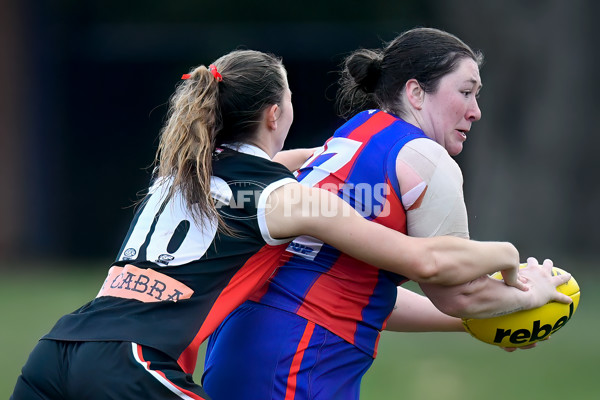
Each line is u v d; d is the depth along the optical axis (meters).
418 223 10.38
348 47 51.22
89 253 52.81
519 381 20.89
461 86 10.71
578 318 30.23
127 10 53.47
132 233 10.17
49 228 52.72
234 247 9.71
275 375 10.09
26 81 52.31
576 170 46.72
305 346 10.15
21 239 52.06
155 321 9.37
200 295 9.59
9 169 51.84
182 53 53.03
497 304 10.63
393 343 26.83
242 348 10.30
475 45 47.19
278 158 12.64
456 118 10.79
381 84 11.20
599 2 46.41
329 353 10.23
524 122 46.91
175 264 9.63
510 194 46.88
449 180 10.31
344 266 10.35
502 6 46.69
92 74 53.19
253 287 9.94
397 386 20.36
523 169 46.94
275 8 53.75
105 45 53.00
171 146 10.09
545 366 22.80
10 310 32.03
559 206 46.56
